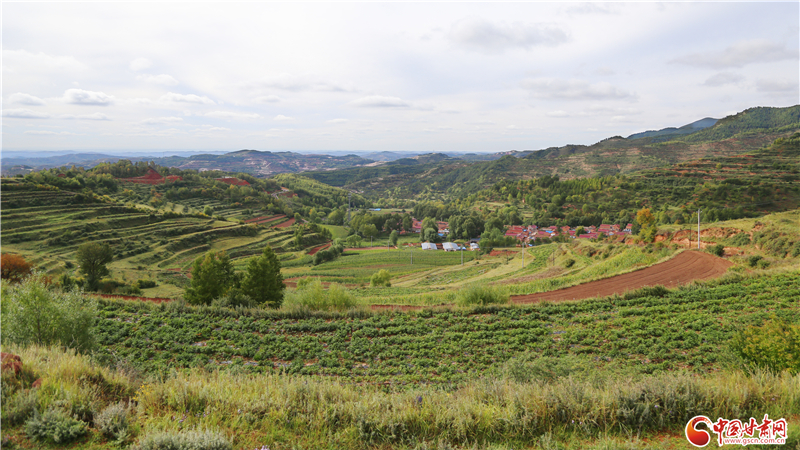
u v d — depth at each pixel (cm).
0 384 646
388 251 14338
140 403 731
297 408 780
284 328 2234
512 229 17688
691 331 1981
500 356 1834
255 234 15775
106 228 12175
